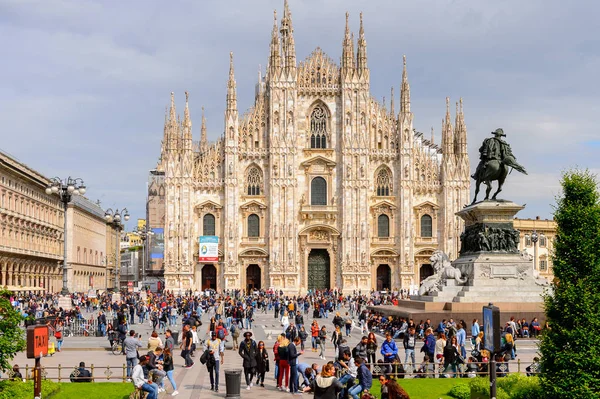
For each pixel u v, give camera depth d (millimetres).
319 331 55438
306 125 132625
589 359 27328
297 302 106750
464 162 131250
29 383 33656
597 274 28281
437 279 70750
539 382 29109
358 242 130000
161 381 36438
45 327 31000
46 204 143875
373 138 133250
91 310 102188
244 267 130375
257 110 132750
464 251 68188
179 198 129000
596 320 27531
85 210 177125
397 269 131750
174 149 129250
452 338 41906
